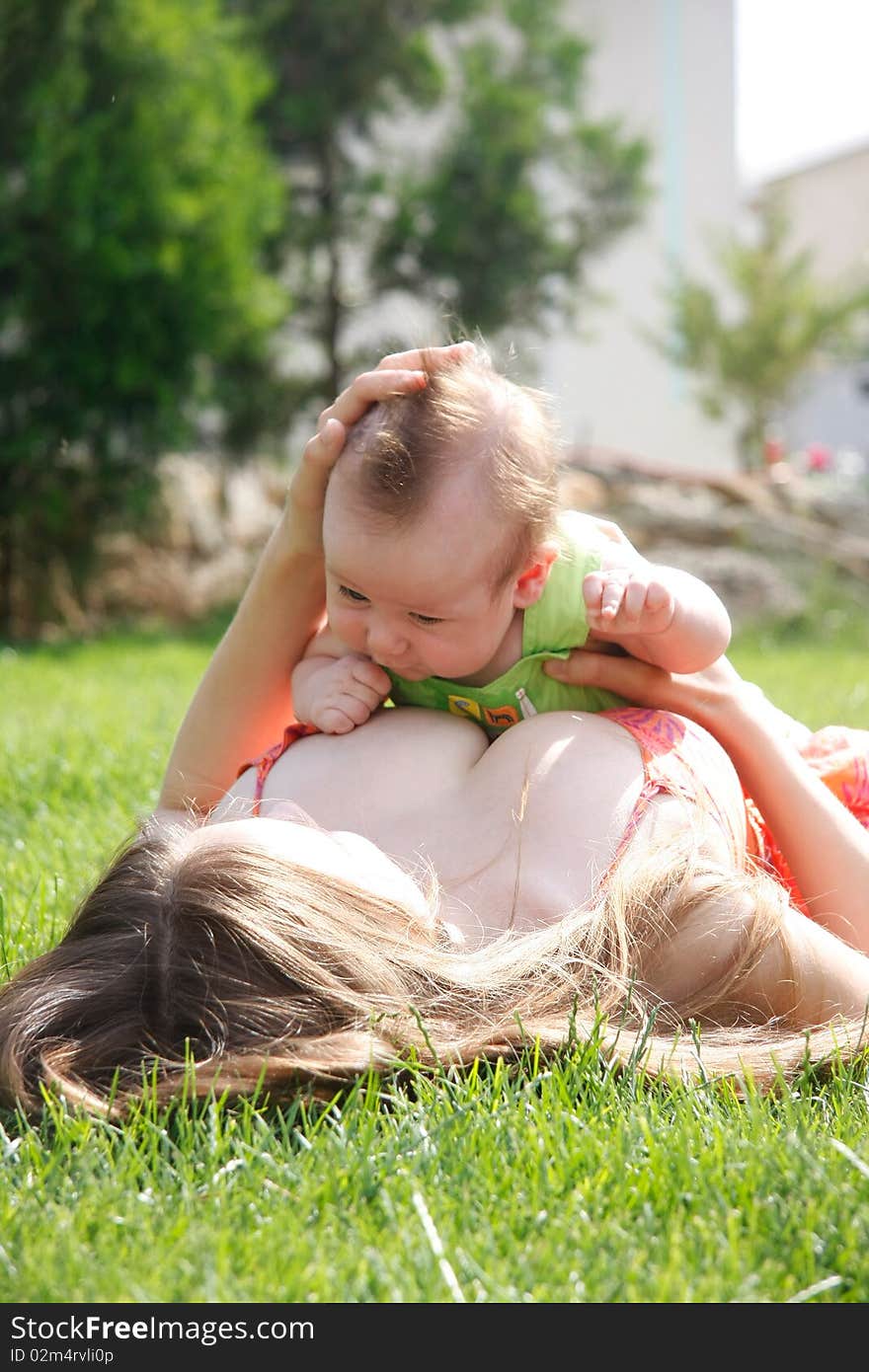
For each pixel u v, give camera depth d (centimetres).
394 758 196
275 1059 155
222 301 917
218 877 165
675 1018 175
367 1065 157
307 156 1179
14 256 845
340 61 1127
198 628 1042
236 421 1124
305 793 195
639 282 1764
